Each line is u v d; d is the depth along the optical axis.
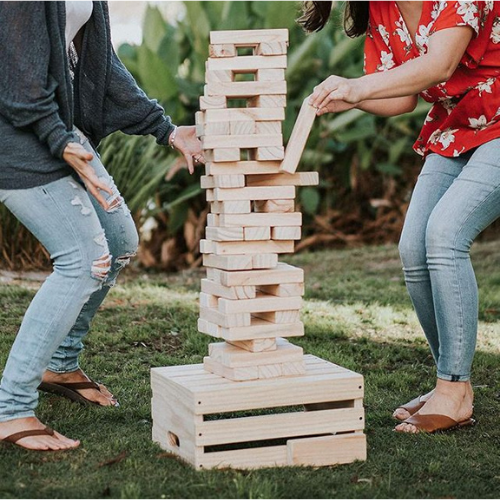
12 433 2.47
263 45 2.37
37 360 2.46
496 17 2.64
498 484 2.34
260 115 2.38
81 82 2.72
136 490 2.15
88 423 2.79
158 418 2.57
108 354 3.66
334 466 2.42
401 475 2.37
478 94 2.72
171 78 6.34
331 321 4.32
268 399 2.37
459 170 2.85
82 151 2.36
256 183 2.46
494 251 6.31
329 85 2.42
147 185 5.90
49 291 2.46
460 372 2.80
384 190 7.37
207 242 2.49
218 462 2.35
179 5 7.88
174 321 4.18
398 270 5.85
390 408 3.02
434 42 2.52
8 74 2.33
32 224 2.45
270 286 2.48
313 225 7.23
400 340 4.00
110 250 2.88
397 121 7.22
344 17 2.98
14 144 2.39
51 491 2.17
